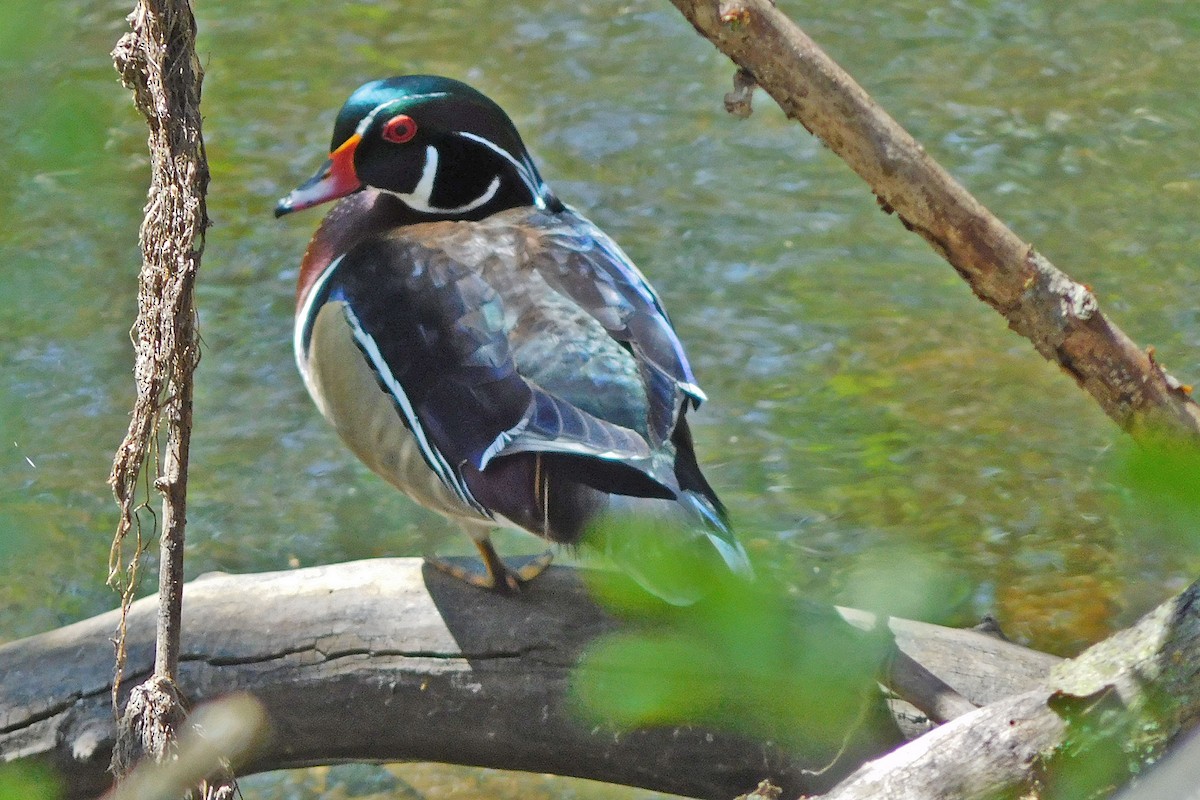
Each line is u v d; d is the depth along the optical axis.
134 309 11.73
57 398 11.02
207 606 7.07
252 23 15.48
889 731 6.64
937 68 14.83
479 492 6.68
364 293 7.17
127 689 6.82
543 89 14.51
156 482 5.76
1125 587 9.37
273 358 11.60
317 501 10.48
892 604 3.96
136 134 13.04
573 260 7.09
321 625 7.04
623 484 6.34
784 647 4.44
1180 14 15.62
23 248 12.07
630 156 13.62
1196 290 11.94
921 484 10.39
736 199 13.15
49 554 9.80
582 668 6.89
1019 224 12.70
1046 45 15.17
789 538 9.92
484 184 8.16
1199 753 4.30
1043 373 11.36
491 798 8.30
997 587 9.45
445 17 15.69
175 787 6.12
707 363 11.45
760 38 5.94
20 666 6.86
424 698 7.04
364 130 8.07
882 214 13.03
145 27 5.58
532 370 6.64
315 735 7.13
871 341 11.68
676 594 6.09
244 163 13.41
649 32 15.45
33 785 6.42
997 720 5.26
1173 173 13.27
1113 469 3.52
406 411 6.91
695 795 7.05
